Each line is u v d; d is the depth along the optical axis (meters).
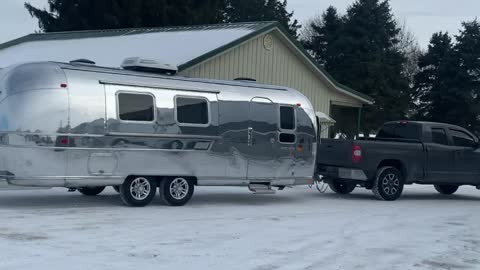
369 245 9.37
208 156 12.73
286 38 22.25
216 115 12.81
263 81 21.89
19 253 7.70
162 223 10.28
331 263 8.06
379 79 42.19
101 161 11.47
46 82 11.02
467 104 44.44
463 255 9.00
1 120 11.02
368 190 17.86
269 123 13.57
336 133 31.77
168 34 23.86
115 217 10.63
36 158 10.91
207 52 19.33
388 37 44.53
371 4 43.25
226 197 14.60
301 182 14.21
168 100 12.20
